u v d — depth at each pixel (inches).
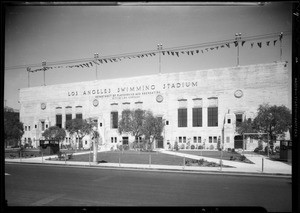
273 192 394.6
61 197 383.9
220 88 1434.5
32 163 837.8
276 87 1306.6
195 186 441.7
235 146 1338.6
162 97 1550.2
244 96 1378.0
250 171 575.5
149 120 1334.9
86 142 1610.5
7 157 1043.3
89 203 348.2
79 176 564.1
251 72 1368.1
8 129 1274.6
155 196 377.7
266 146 1119.0
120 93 1647.4
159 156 948.0
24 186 466.3
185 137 1493.6
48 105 1824.6
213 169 613.6
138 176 552.1
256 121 1066.1
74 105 1759.4
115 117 1654.8
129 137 1574.8
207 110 1461.6
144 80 1599.4
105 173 603.2
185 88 1512.1
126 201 353.4
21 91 1883.6
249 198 361.4
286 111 1016.2
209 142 1437.0
